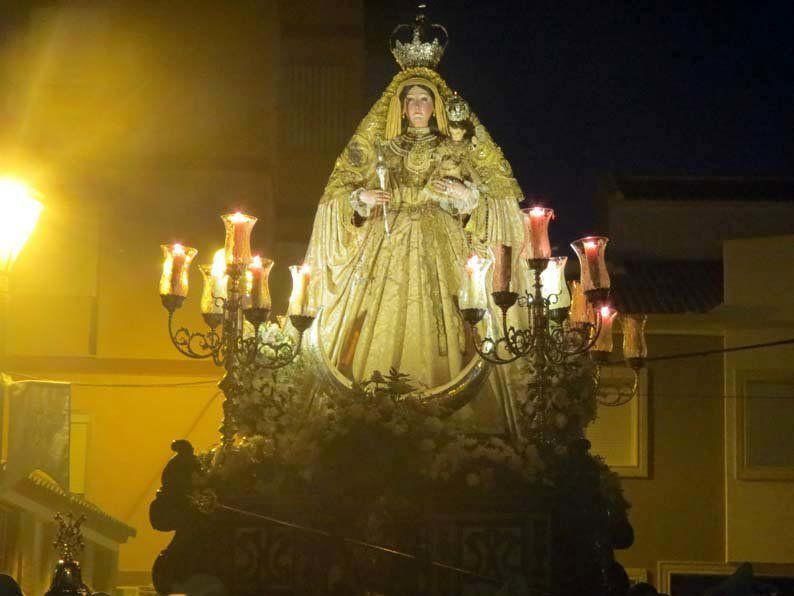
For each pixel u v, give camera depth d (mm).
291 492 16828
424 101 19453
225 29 28438
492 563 16562
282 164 29250
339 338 18391
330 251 18984
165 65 28188
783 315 26000
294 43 29688
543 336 15781
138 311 26406
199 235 26969
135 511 25375
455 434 17078
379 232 18781
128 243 26703
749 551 25438
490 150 19203
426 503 16688
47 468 20016
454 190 18750
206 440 25719
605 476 17656
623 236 30266
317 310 17734
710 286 28766
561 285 16594
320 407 17625
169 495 16719
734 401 25875
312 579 16469
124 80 28062
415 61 19766
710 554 25469
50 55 27938
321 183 29172
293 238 28828
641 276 29422
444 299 18344
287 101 29516
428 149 19281
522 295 18422
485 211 19031
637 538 25531
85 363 25812
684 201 30281
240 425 17297
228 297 15789
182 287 15852
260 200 27344
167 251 15938
